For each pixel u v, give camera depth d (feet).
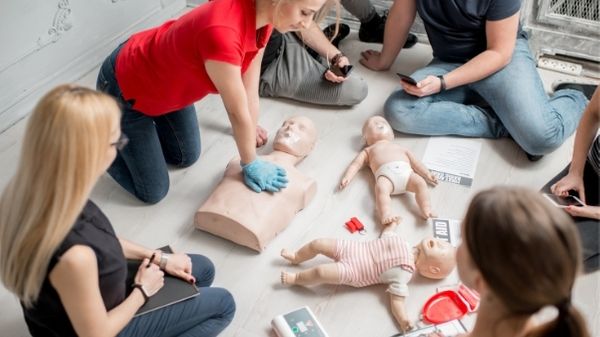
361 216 6.11
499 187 2.97
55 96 3.19
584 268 5.47
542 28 8.12
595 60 8.10
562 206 5.46
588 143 5.67
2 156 6.82
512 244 2.73
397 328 5.08
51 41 7.37
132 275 4.40
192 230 5.96
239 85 4.94
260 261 5.65
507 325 3.11
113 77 5.40
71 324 3.70
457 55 7.35
